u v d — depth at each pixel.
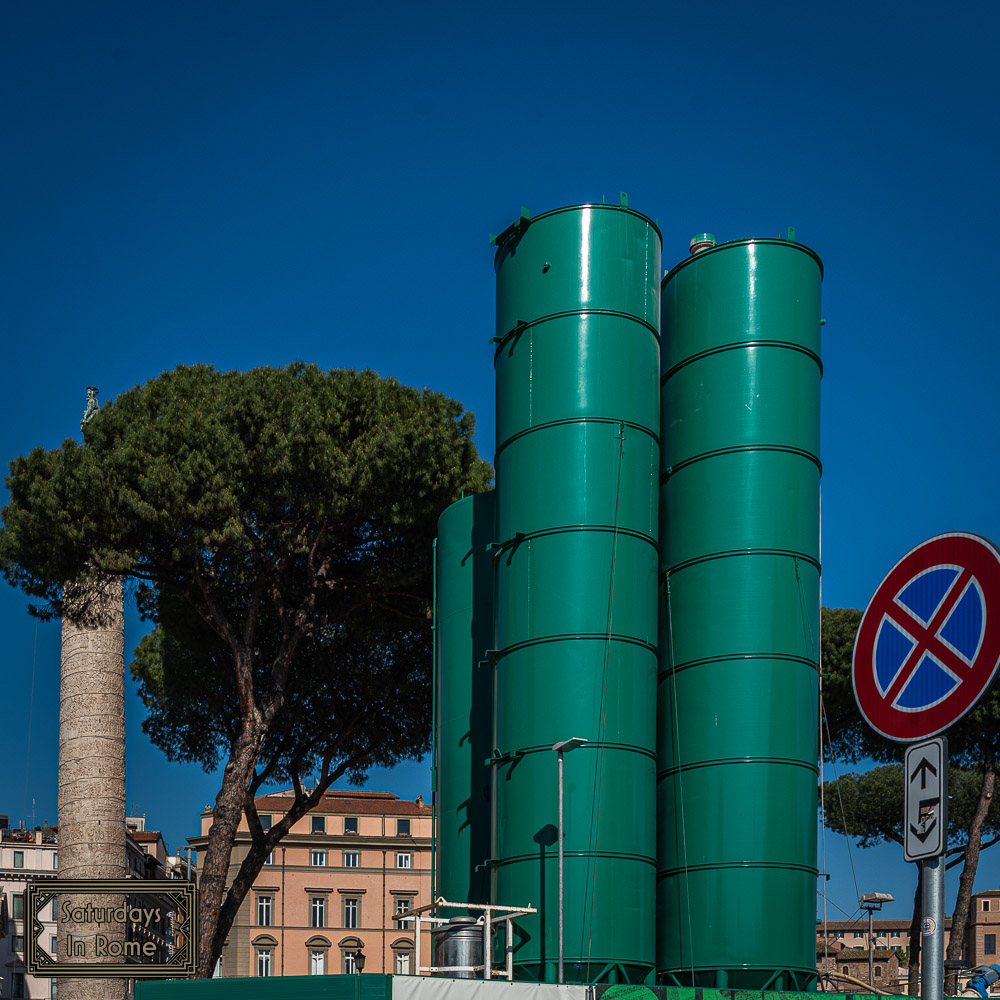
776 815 21.56
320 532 28.91
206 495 27.05
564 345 23.25
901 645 5.97
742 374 23.23
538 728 21.83
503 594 23.09
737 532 22.64
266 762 34.41
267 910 93.75
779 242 23.89
